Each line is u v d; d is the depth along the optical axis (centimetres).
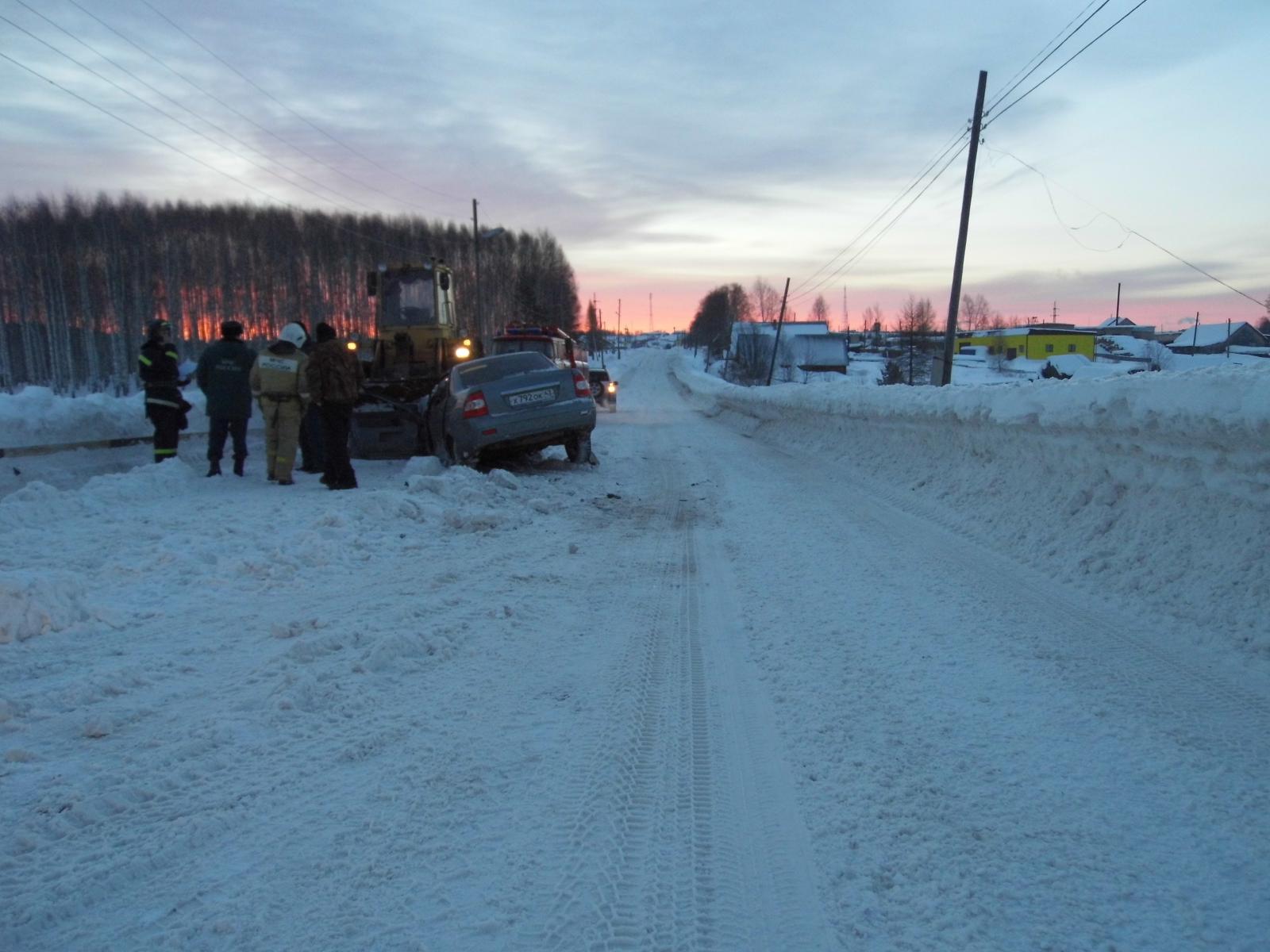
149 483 899
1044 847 276
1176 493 586
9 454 948
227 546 663
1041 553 664
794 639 493
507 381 1110
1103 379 696
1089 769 329
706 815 301
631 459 1439
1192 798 305
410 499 829
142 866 260
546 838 283
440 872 262
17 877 253
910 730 368
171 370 1027
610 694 410
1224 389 528
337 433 974
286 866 262
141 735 348
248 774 320
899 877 263
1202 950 225
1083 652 458
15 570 531
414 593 571
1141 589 545
